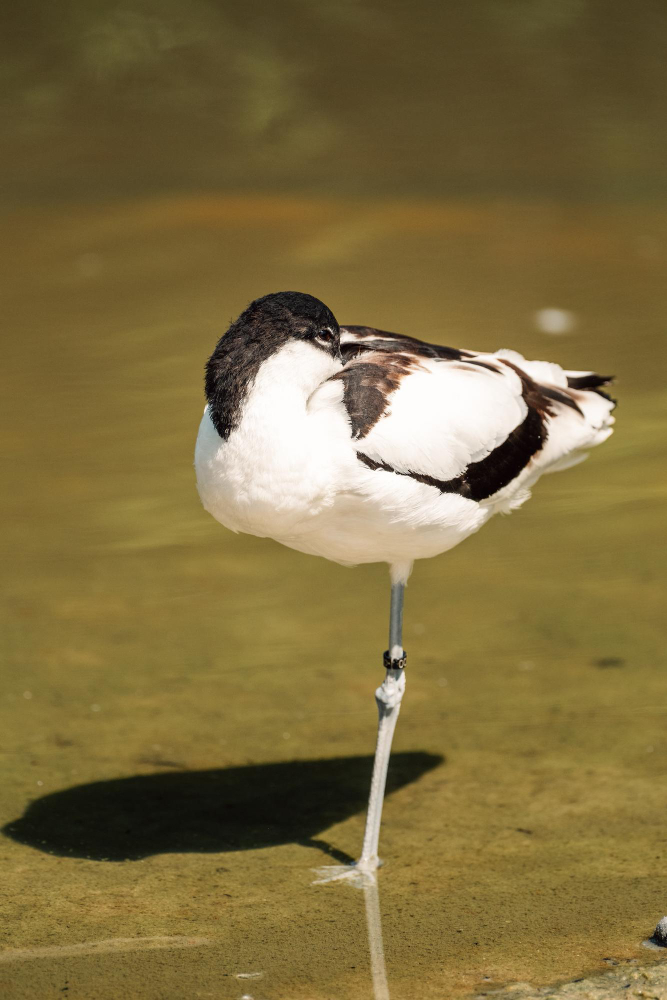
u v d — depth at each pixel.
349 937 6.41
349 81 29.06
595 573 11.33
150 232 21.39
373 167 25.12
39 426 13.95
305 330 6.74
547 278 18.84
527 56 30.19
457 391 7.34
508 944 6.29
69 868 7.16
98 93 28.31
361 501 6.86
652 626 10.31
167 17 30.33
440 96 28.66
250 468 6.62
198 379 15.12
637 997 5.74
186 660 9.87
